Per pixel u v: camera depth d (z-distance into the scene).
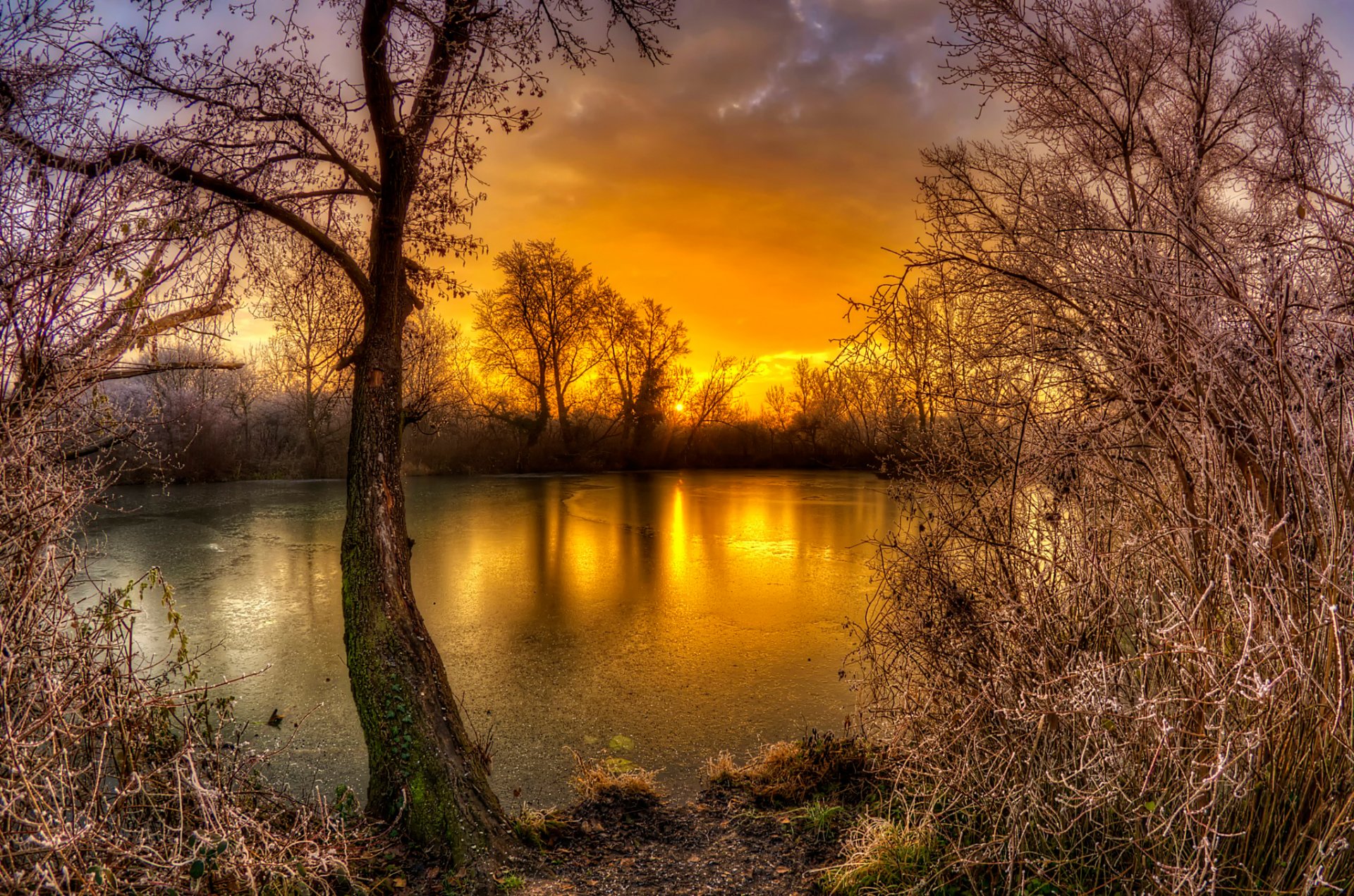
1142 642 3.51
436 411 37.69
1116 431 3.54
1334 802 2.73
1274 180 3.66
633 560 15.35
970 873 3.51
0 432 3.39
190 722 3.80
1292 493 3.00
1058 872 3.38
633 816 4.96
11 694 3.09
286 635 9.84
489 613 11.11
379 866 4.13
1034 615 3.61
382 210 5.34
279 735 6.67
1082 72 4.27
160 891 3.15
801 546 16.98
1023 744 3.43
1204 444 3.07
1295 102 3.80
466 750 4.75
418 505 25.33
